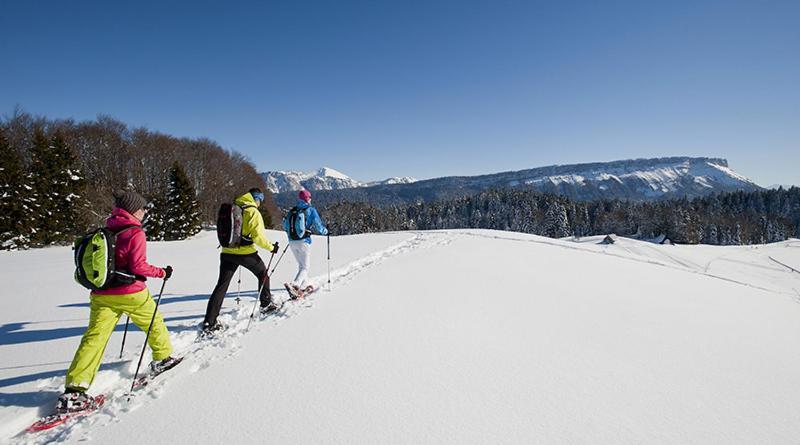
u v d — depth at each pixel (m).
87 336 2.96
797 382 3.54
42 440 2.54
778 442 2.54
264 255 10.90
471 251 10.81
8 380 3.25
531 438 2.50
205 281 7.39
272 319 4.78
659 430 2.63
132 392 3.10
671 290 7.38
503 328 4.58
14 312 5.28
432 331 4.38
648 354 4.00
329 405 2.86
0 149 19.38
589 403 2.96
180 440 2.46
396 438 2.48
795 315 6.45
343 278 7.16
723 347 4.34
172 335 4.14
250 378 3.27
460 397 2.99
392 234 19.11
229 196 51.44
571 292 6.55
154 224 28.80
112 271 2.99
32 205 20.09
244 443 2.43
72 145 37.72
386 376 3.31
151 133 47.19
